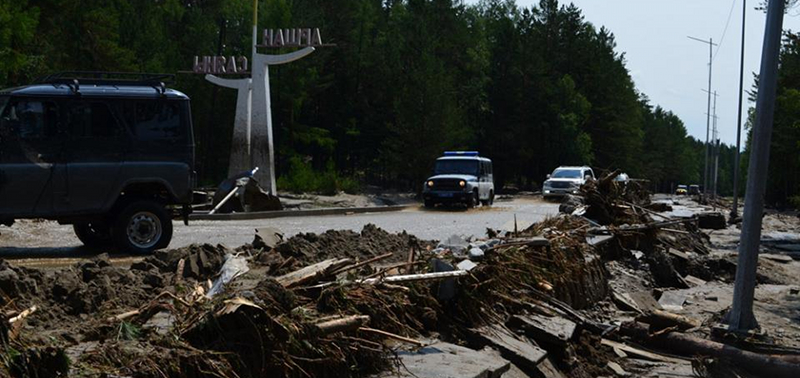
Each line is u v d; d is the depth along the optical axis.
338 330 6.24
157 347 5.25
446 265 8.51
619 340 10.81
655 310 12.51
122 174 13.28
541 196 52.47
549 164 81.88
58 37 46.84
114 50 48.12
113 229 13.27
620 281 14.94
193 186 14.09
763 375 9.66
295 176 48.47
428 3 78.19
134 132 13.46
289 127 66.62
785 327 12.30
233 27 75.00
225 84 34.34
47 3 41.50
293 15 64.31
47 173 12.74
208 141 62.97
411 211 31.69
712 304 14.15
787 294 15.35
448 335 8.05
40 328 5.73
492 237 12.39
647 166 132.12
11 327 4.91
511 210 32.34
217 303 5.86
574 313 10.16
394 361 6.65
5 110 12.54
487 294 9.06
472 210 32.47
